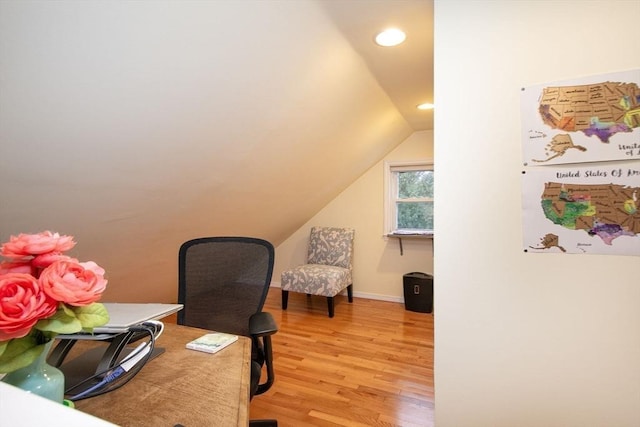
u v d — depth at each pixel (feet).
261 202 9.07
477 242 3.78
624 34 3.22
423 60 5.92
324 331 9.52
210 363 2.72
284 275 11.64
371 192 13.10
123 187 5.31
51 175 4.31
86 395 2.20
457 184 3.84
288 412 5.64
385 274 12.92
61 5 2.75
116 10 3.02
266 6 3.82
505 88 3.65
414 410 5.70
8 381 1.72
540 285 3.54
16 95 3.22
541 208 3.52
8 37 2.76
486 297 3.75
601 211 3.32
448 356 3.92
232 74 4.50
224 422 1.94
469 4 3.79
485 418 3.77
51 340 1.80
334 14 4.46
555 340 3.49
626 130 3.22
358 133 8.89
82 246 6.08
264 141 6.44
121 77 3.65
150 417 1.98
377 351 8.12
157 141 4.83
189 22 3.51
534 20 3.53
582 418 3.40
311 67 5.30
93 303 1.93
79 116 3.79
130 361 2.64
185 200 6.71
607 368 3.32
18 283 1.57
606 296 3.31
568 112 3.41
